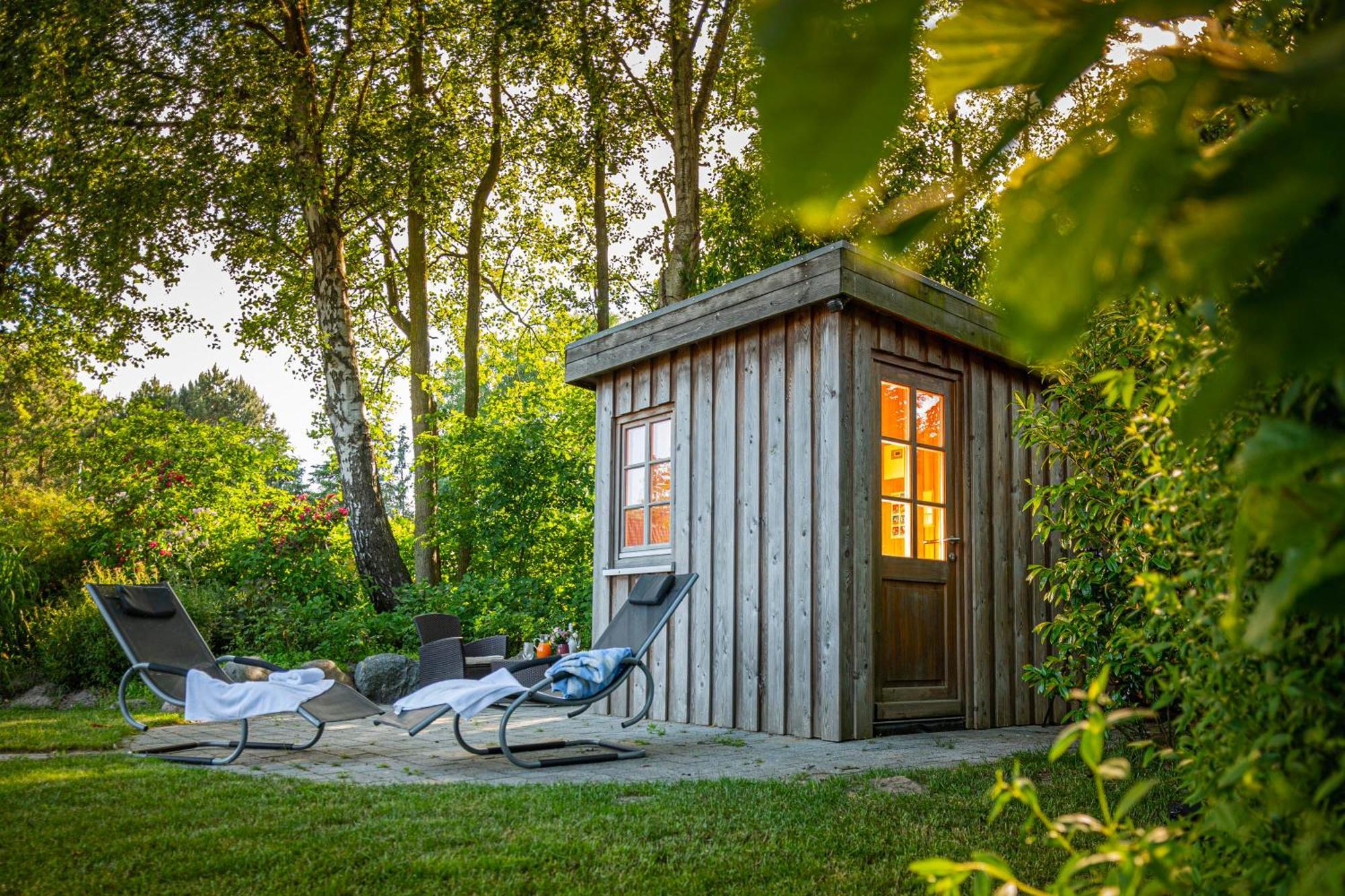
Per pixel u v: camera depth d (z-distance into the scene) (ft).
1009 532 21.85
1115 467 10.15
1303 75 0.77
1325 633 3.04
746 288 20.31
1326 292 0.75
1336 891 1.17
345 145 39.65
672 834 10.75
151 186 36.73
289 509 39.14
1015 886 2.72
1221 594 3.61
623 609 19.02
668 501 22.77
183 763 15.70
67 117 36.88
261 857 9.61
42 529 37.14
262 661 19.01
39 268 46.93
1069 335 0.87
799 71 0.72
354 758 16.43
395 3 41.09
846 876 9.23
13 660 27.53
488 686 16.10
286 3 39.42
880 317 19.67
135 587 19.12
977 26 0.79
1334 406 2.53
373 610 34.83
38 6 34.88
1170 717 11.43
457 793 12.73
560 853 9.87
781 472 19.66
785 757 16.20
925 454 20.44
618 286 55.77
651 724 21.09
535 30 40.45
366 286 52.75
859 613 18.49
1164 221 0.83
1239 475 1.15
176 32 36.11
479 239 48.47
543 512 38.22
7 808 11.71
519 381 45.98
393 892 8.69
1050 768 14.58
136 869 9.29
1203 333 3.58
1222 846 3.57
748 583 20.12
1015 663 21.44
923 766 15.14
